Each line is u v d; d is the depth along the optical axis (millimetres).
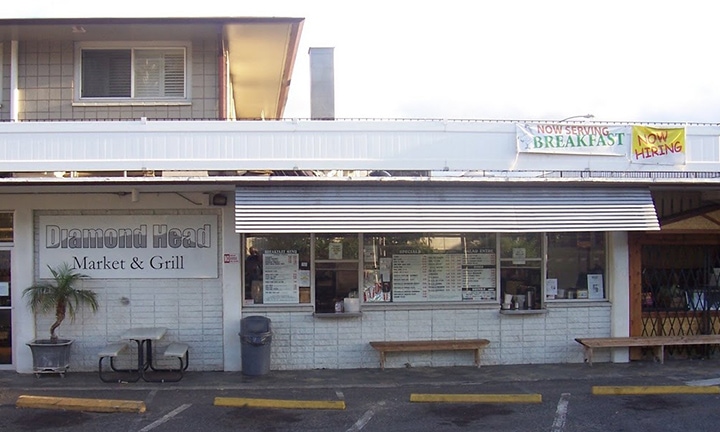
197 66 14039
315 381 12344
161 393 11539
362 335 13414
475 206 12547
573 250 14156
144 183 12062
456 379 12484
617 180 12812
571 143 13125
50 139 12469
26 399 10727
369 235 13602
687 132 13438
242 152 12570
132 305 13125
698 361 14000
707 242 14375
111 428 9648
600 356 13898
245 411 10531
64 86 13828
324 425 9812
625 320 13922
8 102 13680
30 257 12930
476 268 13812
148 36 13867
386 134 12773
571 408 10633
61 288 12555
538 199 12727
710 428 9609
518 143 12969
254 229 12039
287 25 13664
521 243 13930
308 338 13297
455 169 12836
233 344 13102
